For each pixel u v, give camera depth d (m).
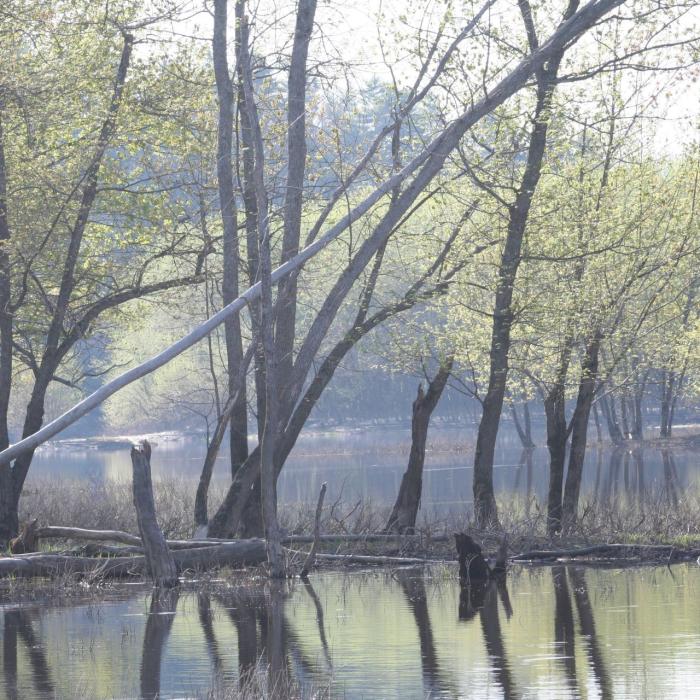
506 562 29.69
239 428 36.38
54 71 34.94
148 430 161.50
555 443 38.84
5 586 27.52
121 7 35.97
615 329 38.75
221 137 35.88
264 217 28.09
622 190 38.47
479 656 18.78
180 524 37.53
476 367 40.50
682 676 16.83
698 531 35.28
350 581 28.42
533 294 37.59
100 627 22.31
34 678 17.88
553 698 15.78
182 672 18.09
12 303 41.25
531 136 36.56
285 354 34.91
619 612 22.73
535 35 35.31
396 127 31.86
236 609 24.23
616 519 36.78
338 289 31.66
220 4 35.88
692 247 38.97
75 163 37.88
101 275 40.06
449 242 38.06
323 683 17.06
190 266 44.44
